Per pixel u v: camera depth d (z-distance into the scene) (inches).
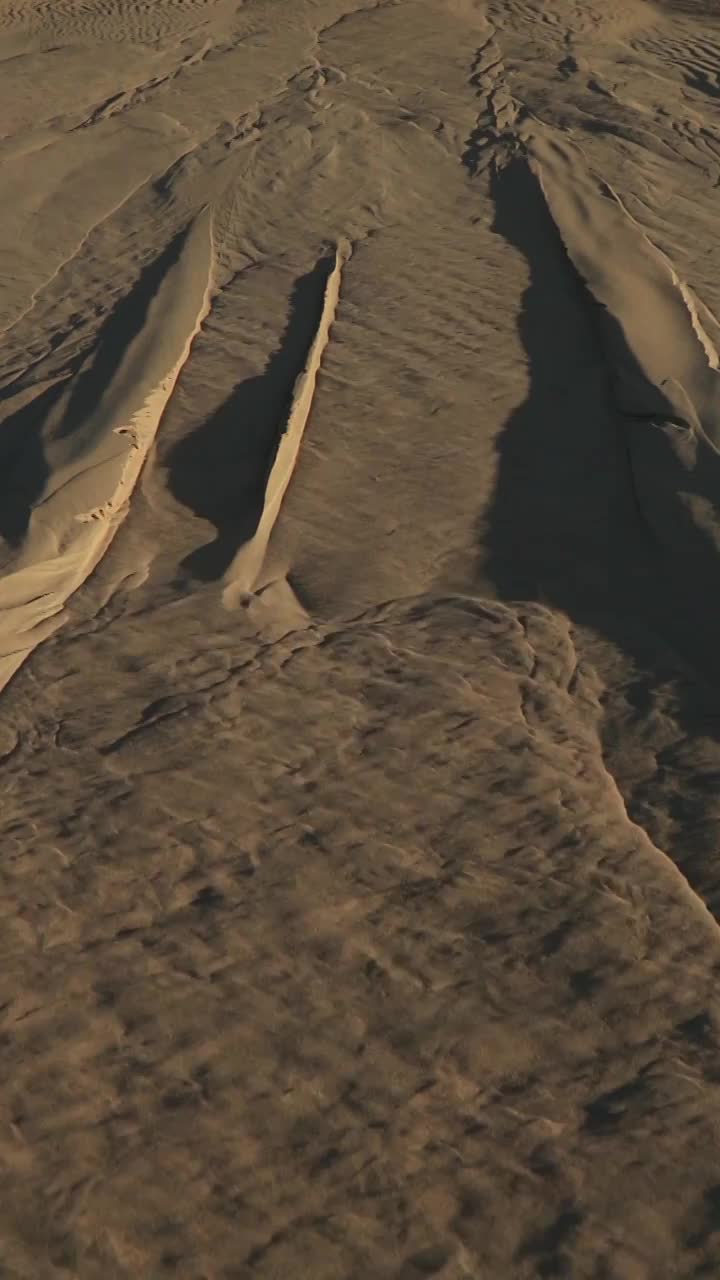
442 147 482.0
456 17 621.3
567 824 206.4
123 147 477.7
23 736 224.2
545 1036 171.8
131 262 398.0
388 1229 148.7
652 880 195.6
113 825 203.9
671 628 253.9
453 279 390.0
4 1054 168.6
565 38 598.9
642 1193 152.4
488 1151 157.3
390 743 223.1
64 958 181.9
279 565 273.6
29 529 268.4
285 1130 159.6
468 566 274.8
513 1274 144.3
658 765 222.1
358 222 426.0
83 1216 149.6
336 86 535.2
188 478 300.4
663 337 347.9
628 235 411.5
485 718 230.4
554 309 374.3
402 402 328.8
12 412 316.8
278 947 183.8
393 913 189.8
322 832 203.8
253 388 332.5
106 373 330.6
